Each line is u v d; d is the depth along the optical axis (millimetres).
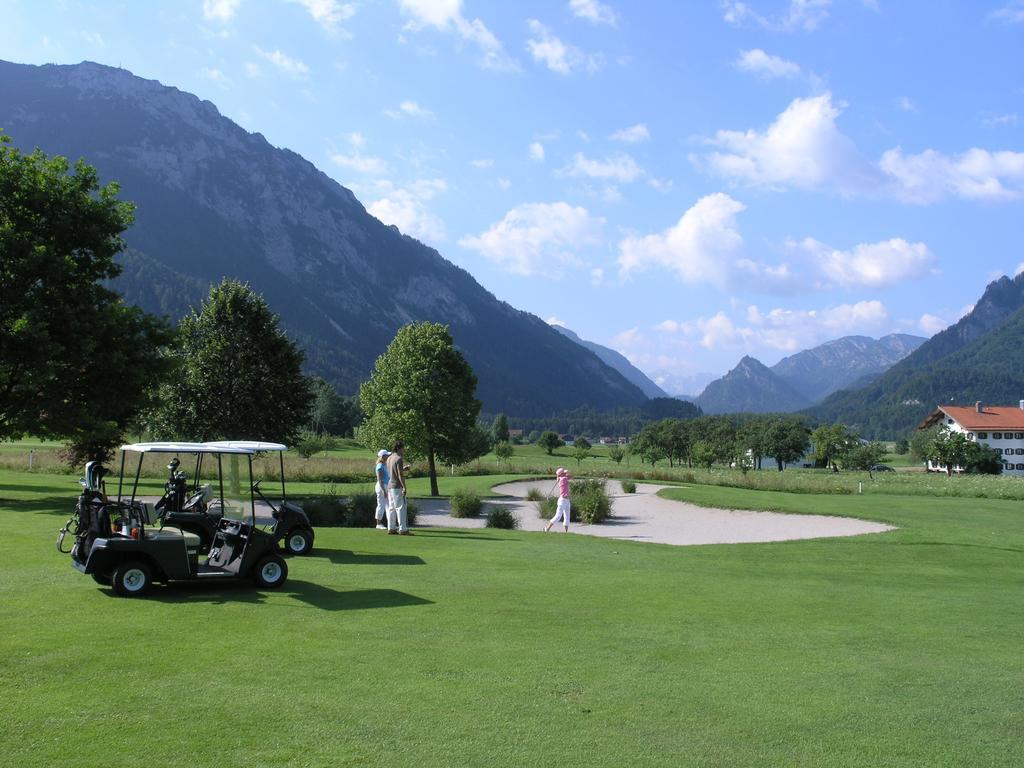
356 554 15125
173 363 26344
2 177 23562
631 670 7977
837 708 7020
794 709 6961
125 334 24797
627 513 29969
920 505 31922
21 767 5277
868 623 10617
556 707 6797
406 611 10227
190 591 11031
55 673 7234
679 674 7910
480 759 5645
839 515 27672
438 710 6605
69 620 9172
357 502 22312
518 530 22406
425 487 40656
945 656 8984
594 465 93875
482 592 11688
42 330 22422
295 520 14750
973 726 6656
